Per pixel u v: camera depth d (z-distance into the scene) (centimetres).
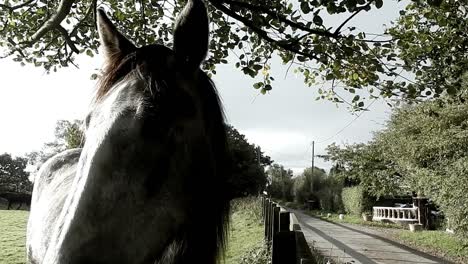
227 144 188
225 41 491
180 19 168
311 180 4981
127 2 593
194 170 155
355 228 2248
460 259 1262
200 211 159
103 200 131
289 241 340
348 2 345
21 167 4388
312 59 413
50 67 614
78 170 142
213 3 400
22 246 1095
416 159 1644
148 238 137
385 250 1383
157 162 140
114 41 184
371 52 408
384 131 2158
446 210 1429
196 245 158
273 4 414
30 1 563
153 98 145
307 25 388
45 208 302
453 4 445
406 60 459
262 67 446
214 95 180
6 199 3028
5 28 580
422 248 1495
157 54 162
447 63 460
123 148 135
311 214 3709
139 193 136
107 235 130
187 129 152
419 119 1631
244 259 822
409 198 2988
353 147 2812
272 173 6088
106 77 165
